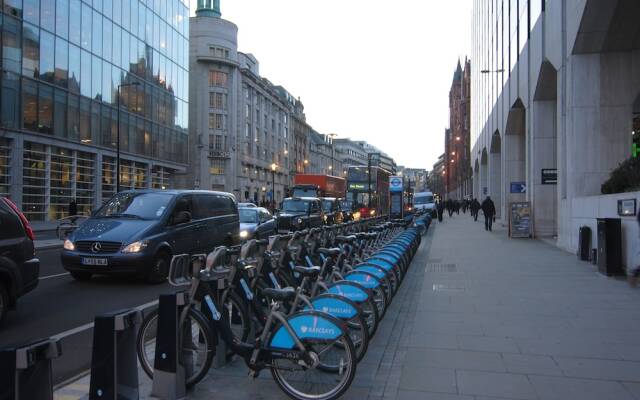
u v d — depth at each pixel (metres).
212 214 12.83
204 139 66.06
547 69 18.98
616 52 14.95
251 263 5.09
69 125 31.45
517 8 24.58
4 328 6.85
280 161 89.62
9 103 27.00
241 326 4.88
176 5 46.06
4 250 6.62
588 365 5.01
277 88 95.00
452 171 118.81
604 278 10.49
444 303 8.10
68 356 5.65
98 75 34.28
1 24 26.39
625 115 14.91
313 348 4.09
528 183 22.56
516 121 27.80
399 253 9.14
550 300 8.27
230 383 4.52
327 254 6.89
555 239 20.20
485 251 16.17
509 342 5.84
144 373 4.73
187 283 4.38
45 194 30.16
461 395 4.27
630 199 10.34
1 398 2.75
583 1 13.73
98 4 34.16
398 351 5.53
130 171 38.94
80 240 9.91
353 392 4.34
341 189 45.62
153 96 41.69
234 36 69.12
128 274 9.80
